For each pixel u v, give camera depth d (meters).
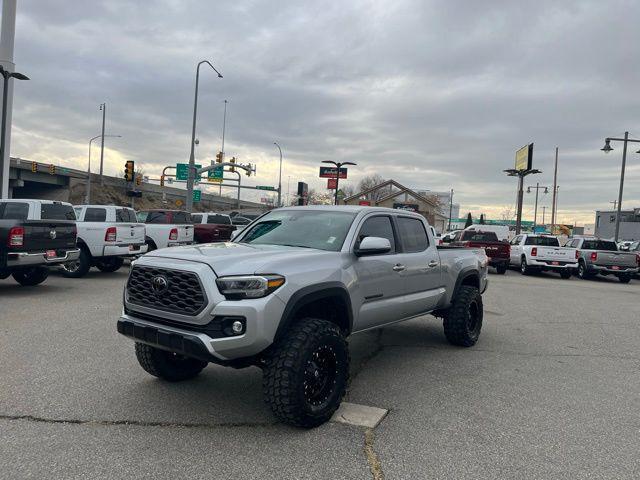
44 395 4.71
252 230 5.79
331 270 4.55
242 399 4.77
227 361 3.98
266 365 4.04
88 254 12.66
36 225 9.68
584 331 8.62
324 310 4.83
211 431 4.04
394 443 3.93
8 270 10.20
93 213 13.14
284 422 4.07
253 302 3.87
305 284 4.21
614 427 4.37
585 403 4.96
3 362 5.66
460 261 7.02
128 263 17.08
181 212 17.55
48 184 67.12
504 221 108.69
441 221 75.69
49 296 9.92
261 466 3.50
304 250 4.74
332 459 3.63
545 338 7.95
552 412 4.69
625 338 8.14
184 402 4.65
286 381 3.91
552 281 18.70
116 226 12.77
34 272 11.10
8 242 9.26
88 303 9.25
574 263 20.17
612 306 11.91
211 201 97.94
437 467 3.56
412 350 6.92
